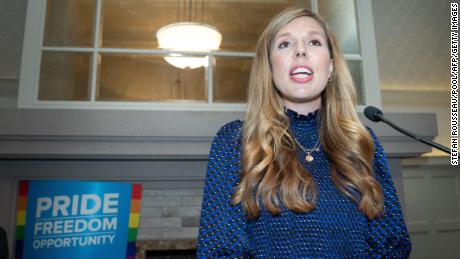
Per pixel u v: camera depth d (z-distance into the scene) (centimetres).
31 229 186
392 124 100
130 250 205
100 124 180
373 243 74
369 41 231
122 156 190
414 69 291
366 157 79
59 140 181
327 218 69
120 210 200
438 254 297
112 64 213
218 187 72
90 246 189
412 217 299
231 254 66
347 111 88
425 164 299
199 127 186
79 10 217
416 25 298
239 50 227
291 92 81
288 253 66
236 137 81
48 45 210
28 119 177
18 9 248
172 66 217
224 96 216
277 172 72
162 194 222
